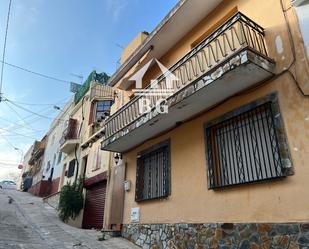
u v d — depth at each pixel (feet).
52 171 75.05
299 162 16.10
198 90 21.07
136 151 34.30
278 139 17.38
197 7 26.73
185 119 26.40
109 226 35.09
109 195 37.96
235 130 21.44
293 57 18.11
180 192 25.03
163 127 28.43
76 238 30.42
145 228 28.30
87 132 51.52
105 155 42.04
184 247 22.70
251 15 22.36
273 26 20.07
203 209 22.00
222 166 21.81
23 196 72.13
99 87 55.21
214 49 22.40
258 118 19.76
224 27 20.83
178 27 29.25
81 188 45.78
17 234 29.63
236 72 18.81
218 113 22.91
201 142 24.09
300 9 18.66
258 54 18.48
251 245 17.43
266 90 19.24
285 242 15.64
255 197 18.13
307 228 14.82
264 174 18.40
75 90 69.36
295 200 15.79
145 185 31.48
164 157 28.86
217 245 19.80
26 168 124.36
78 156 53.47
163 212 26.58
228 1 25.48
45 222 39.29
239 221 18.78
